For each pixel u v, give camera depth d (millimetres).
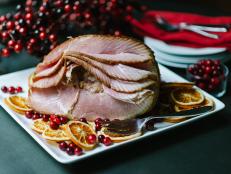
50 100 1056
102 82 1024
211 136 1003
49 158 935
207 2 1997
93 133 959
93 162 919
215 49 1290
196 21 1437
